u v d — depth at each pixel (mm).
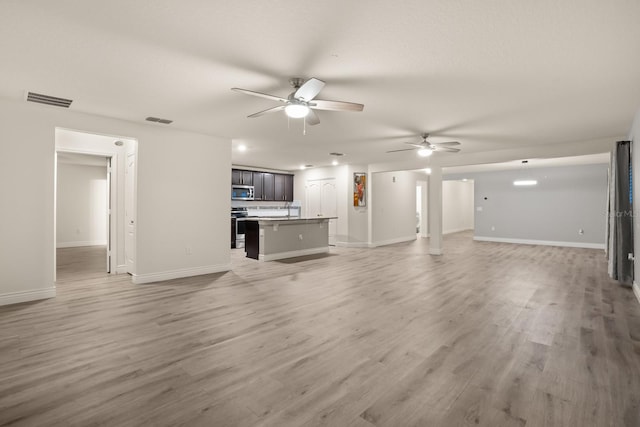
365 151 6793
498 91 3262
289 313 3373
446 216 12586
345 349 2543
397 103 3635
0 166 3562
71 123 3984
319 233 7801
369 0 1832
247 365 2291
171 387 2012
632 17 1979
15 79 2998
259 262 6438
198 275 5168
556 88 3172
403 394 1943
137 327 2986
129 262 5180
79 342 2658
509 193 9852
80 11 1948
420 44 2336
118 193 5340
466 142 5762
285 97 3398
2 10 1933
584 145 5594
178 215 4953
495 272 5453
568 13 1947
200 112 4020
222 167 5430
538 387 2018
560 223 9078
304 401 1873
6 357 2395
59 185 8484
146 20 2049
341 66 2701
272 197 9680
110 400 1876
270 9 1922
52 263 3912
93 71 2818
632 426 1652
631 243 4551
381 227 9289
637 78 2924
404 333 2857
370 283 4680
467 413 1764
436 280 4871
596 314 3359
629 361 2354
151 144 4664
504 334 2838
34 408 1795
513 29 2131
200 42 2324
